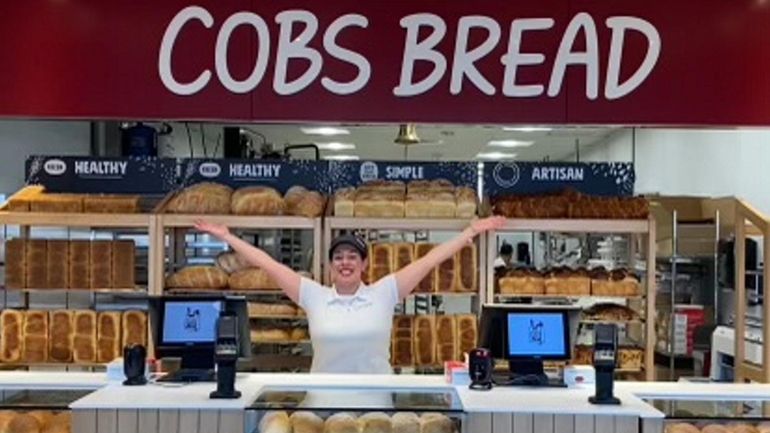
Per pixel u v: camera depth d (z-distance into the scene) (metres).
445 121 3.34
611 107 3.34
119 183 4.81
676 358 5.73
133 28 3.35
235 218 4.23
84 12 3.36
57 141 6.15
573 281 4.39
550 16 3.34
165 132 7.05
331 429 2.19
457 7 3.34
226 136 8.05
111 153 6.60
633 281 4.42
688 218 5.74
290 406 2.25
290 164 4.83
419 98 3.34
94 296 4.88
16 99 3.34
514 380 2.49
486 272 4.30
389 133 9.09
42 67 3.35
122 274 4.34
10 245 4.30
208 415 2.16
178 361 2.62
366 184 4.55
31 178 4.78
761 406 2.37
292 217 4.25
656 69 3.34
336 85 3.35
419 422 2.20
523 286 4.38
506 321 2.49
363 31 3.34
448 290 4.31
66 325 4.26
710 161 6.68
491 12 3.34
